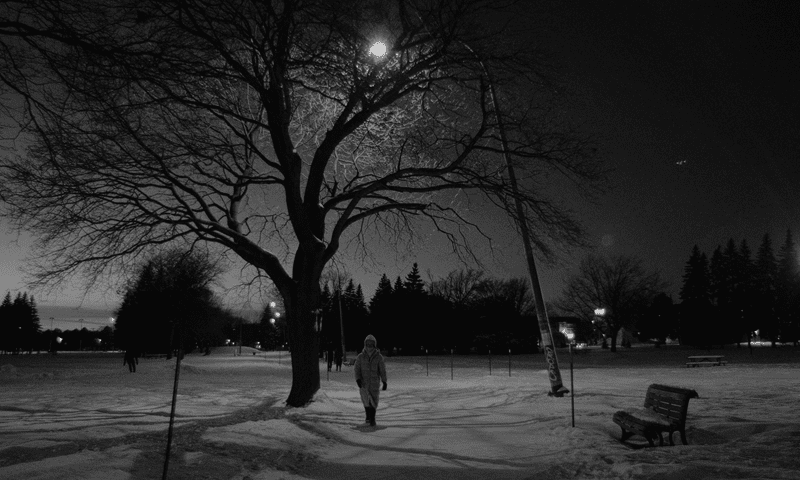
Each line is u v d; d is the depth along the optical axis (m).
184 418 11.59
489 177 15.42
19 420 10.98
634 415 9.34
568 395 16.27
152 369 36.38
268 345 118.50
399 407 15.34
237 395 17.72
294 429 9.80
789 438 8.09
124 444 7.63
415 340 88.62
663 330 99.31
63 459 6.22
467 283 89.94
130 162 13.99
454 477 7.03
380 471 7.38
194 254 17.84
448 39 12.84
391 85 14.88
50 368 38.97
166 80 7.08
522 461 7.94
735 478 5.84
